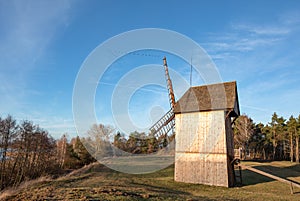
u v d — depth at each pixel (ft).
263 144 187.73
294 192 58.34
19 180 89.40
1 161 91.30
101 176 67.67
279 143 191.93
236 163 69.05
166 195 41.47
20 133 100.53
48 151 115.03
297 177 85.71
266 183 70.03
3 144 93.50
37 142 107.86
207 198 44.47
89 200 31.42
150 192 43.14
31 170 101.40
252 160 150.61
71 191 38.37
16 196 36.78
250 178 78.54
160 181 65.10
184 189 57.47
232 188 60.13
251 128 176.04
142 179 66.39
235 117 72.69
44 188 44.06
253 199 47.60
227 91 68.23
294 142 185.68
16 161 96.53
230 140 68.03
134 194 38.81
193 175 64.80
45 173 98.43
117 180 60.08
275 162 141.49
